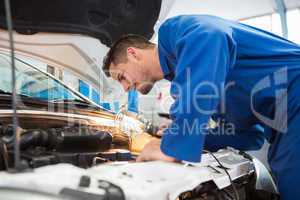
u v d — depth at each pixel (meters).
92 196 0.45
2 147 0.66
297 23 3.33
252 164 0.95
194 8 3.32
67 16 1.03
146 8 1.15
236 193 0.77
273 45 0.90
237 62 0.86
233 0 3.44
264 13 3.47
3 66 1.26
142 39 1.01
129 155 0.90
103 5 1.07
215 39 0.70
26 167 0.50
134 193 0.48
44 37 1.06
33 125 1.01
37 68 1.35
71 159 0.71
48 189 0.45
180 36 0.78
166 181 0.54
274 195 0.94
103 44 1.17
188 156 0.64
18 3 0.95
